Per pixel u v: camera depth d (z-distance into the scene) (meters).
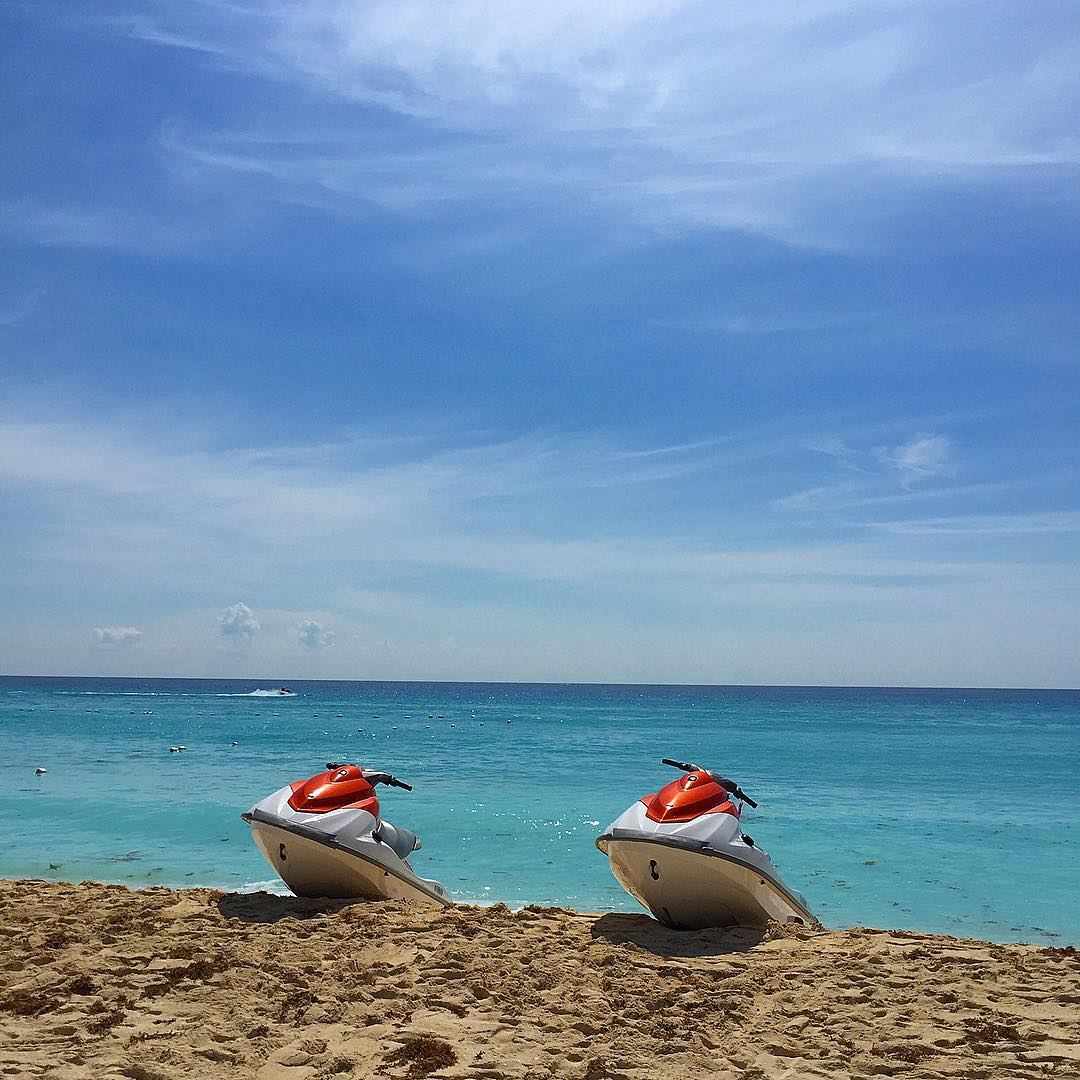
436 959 6.09
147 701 91.00
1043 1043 4.75
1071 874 12.79
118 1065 4.25
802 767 28.70
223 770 24.62
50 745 33.66
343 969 5.82
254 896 8.06
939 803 20.19
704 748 36.66
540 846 14.24
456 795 20.41
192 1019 4.94
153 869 12.10
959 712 86.38
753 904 7.08
